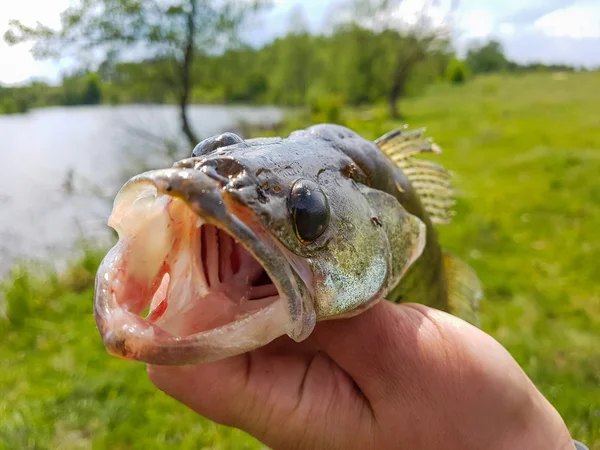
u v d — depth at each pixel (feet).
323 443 0.39
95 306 0.27
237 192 0.30
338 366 0.40
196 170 0.28
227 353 0.27
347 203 0.38
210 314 0.30
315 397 0.38
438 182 0.64
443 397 0.36
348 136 0.47
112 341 0.26
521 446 0.35
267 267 0.28
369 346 0.37
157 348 0.27
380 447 0.38
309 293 0.32
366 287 0.37
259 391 0.38
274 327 0.29
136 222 0.29
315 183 0.34
